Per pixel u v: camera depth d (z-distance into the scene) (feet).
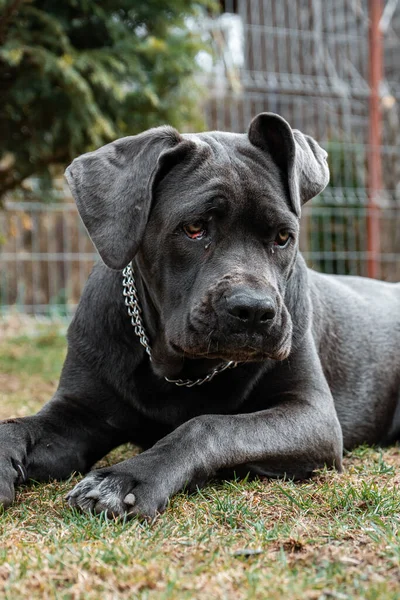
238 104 37.09
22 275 37.06
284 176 12.37
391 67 45.09
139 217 11.44
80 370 13.02
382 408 16.25
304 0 39.34
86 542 8.98
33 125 23.32
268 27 36.99
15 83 22.13
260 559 8.36
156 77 23.95
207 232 11.57
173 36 24.45
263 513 10.31
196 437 11.09
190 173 11.80
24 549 8.77
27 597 7.43
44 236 36.81
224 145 12.32
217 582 7.66
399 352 16.78
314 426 12.42
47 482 12.19
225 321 10.77
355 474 12.66
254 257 11.45
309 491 11.30
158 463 10.61
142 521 9.98
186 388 12.59
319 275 16.53
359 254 37.60
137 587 7.58
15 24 22.13
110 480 10.25
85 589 7.52
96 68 22.03
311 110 39.27
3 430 11.91
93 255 34.91
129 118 24.30
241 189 11.59
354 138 39.65
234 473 11.73
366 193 38.11
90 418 12.93
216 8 25.08
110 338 12.82
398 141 42.29
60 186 31.53
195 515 10.13
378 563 8.13
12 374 24.39
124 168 11.77
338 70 40.32
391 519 9.84
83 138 23.77
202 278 11.33
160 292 11.91
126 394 12.69
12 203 32.53
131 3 23.53
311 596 7.29
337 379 15.49
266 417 12.06
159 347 12.25
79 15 23.40
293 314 13.15
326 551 8.48
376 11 37.86
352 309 16.34
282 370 12.92
